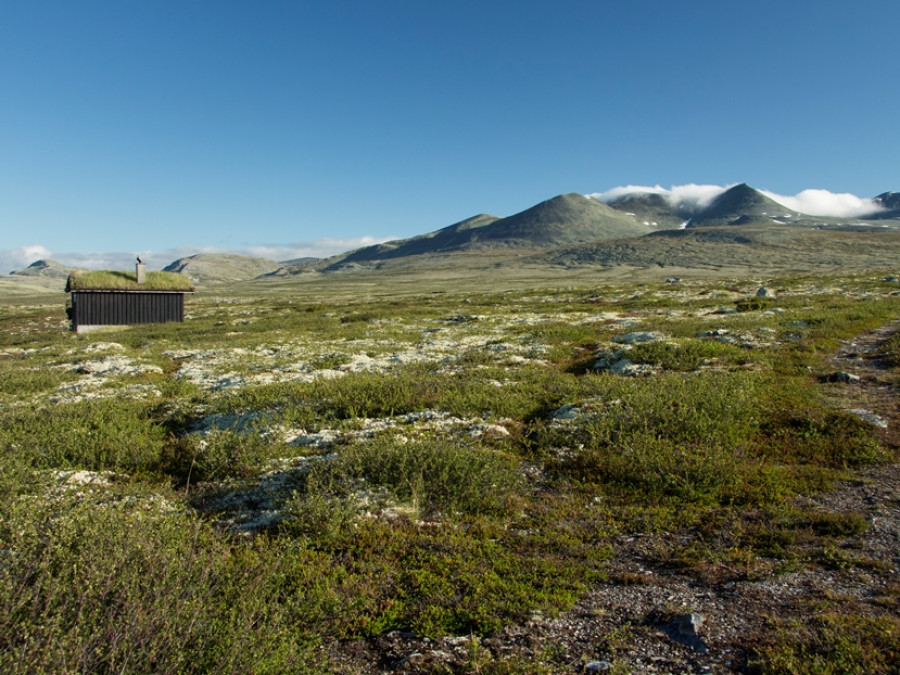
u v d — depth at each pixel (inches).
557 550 321.1
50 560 247.0
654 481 414.3
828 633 223.1
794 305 1752.0
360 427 557.9
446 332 1482.5
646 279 5354.3
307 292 5856.3
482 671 212.2
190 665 193.5
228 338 1579.7
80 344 1529.3
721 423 525.0
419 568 297.3
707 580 280.1
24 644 181.3
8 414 628.7
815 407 587.8
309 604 251.8
